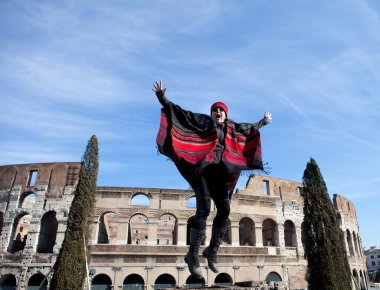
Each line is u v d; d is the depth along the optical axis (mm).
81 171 34344
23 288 39781
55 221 48906
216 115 5617
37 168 46875
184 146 5023
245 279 44406
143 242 71938
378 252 144625
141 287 41281
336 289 28016
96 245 41844
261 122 5762
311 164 35031
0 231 48844
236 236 46344
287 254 48594
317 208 32250
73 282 28328
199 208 5125
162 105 5172
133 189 45500
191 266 5180
